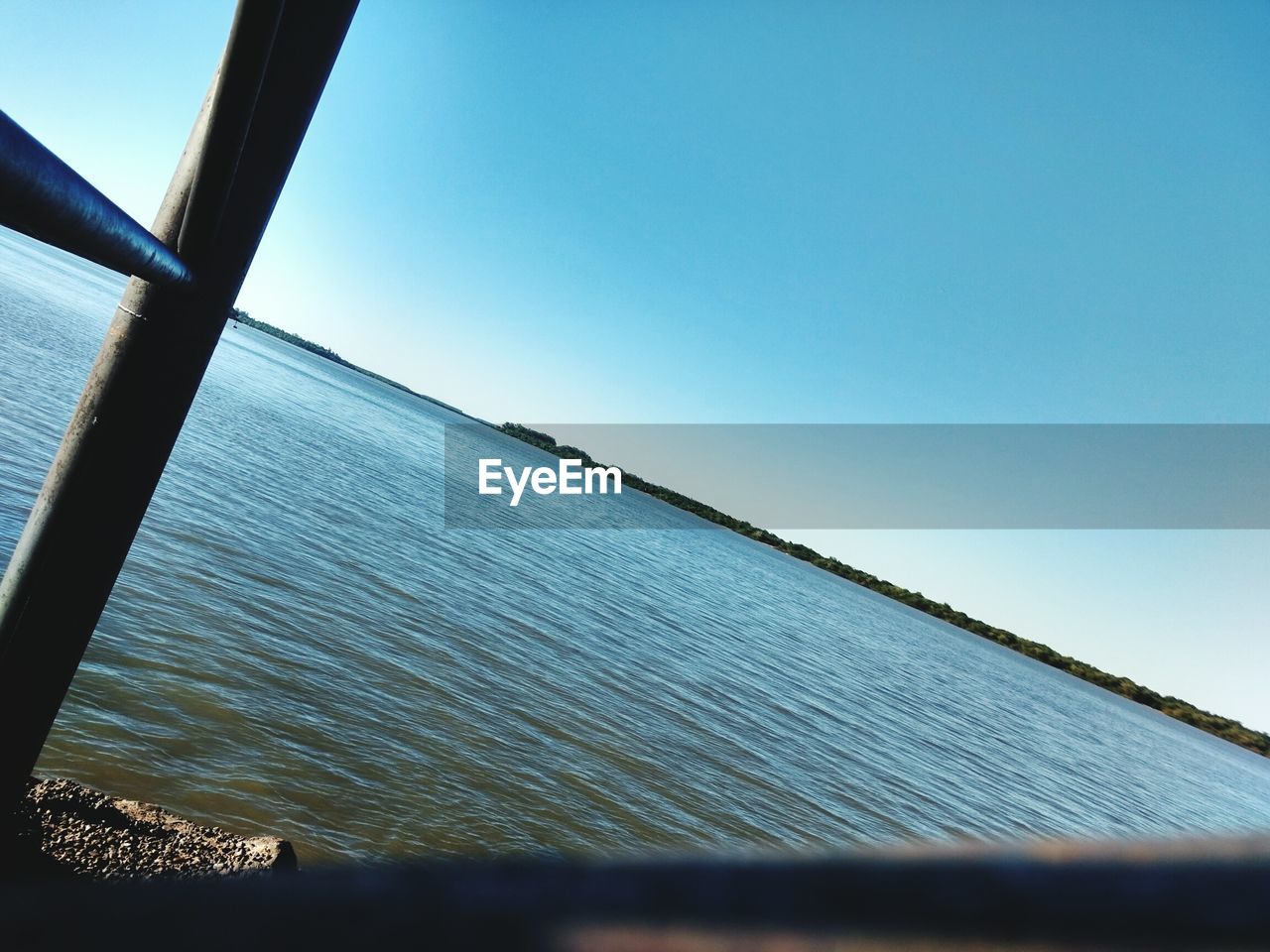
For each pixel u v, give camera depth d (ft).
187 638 48.75
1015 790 107.96
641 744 66.03
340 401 456.04
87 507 14.84
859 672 175.01
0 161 5.38
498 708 60.75
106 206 8.13
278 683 47.93
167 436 15.06
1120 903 0.86
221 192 13.01
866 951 0.90
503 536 175.32
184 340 14.56
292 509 101.71
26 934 1.19
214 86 13.64
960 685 239.50
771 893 1.07
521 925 1.07
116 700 38.14
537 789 49.24
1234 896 0.85
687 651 117.70
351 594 75.00
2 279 264.93
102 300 397.80
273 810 34.94
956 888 0.99
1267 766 507.71
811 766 79.97
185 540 68.49
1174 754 301.02
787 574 568.82
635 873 1.16
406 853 35.96
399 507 150.61
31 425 87.76
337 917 1.17
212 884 1.29
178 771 34.76
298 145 14.89
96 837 23.44
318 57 14.19
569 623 104.01
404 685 57.06
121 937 1.21
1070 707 338.54
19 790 15.67
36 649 15.05
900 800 80.07
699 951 0.95
